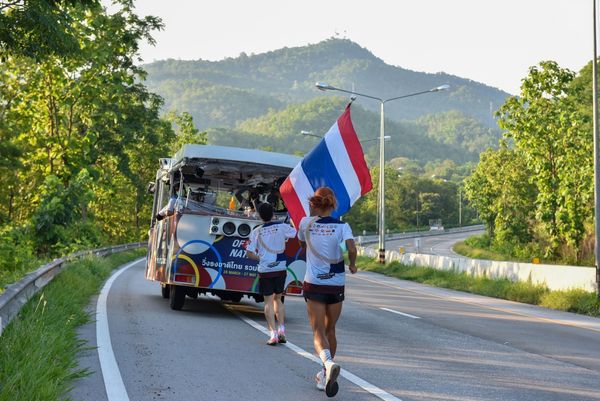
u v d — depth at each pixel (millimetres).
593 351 11180
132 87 47750
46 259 20219
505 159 64250
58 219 22391
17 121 37625
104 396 6594
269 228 10328
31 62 35094
